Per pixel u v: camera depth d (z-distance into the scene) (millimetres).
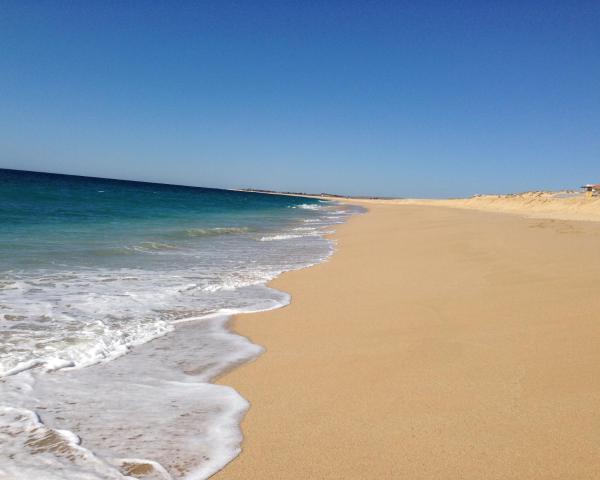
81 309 6254
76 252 10695
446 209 47031
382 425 3398
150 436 3246
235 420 3510
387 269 9734
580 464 2857
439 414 3512
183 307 6715
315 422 3473
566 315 5582
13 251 10180
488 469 2842
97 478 2732
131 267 9484
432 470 2854
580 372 4035
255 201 74812
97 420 3428
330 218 32781
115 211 26109
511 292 6910
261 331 5742
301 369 4527
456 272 8836
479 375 4141
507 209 43250
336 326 5883
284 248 13867
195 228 18969
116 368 4434
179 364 4633
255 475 2834
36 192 36562
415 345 5004
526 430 3238
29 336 5078
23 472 2742
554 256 9555
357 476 2816
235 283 8445
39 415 3438
